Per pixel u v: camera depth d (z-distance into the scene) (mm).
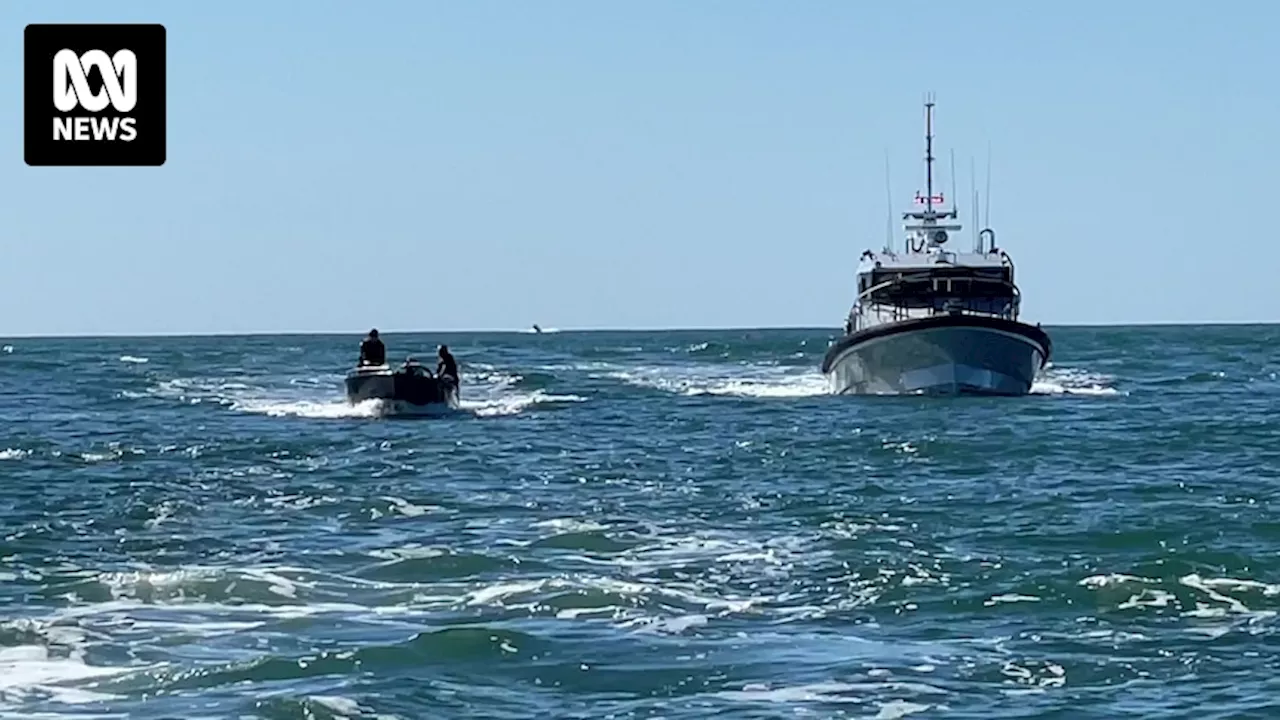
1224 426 53375
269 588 25766
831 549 29375
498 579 26641
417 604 24719
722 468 43250
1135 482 39094
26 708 19188
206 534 31562
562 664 20953
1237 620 23359
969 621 23562
